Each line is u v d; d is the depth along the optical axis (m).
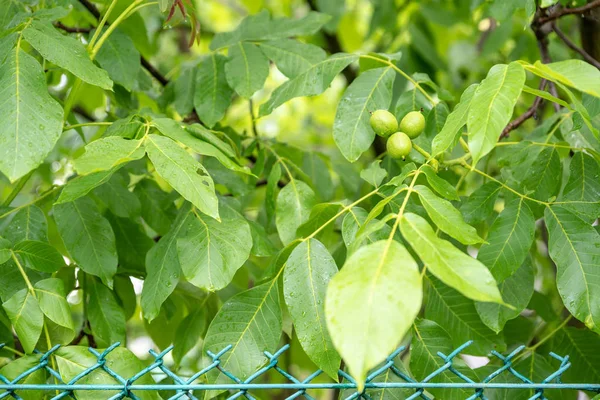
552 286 2.25
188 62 2.16
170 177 1.54
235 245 1.63
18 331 1.58
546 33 2.03
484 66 2.88
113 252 1.74
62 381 1.56
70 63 1.60
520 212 1.65
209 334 1.57
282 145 2.07
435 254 1.41
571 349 1.79
